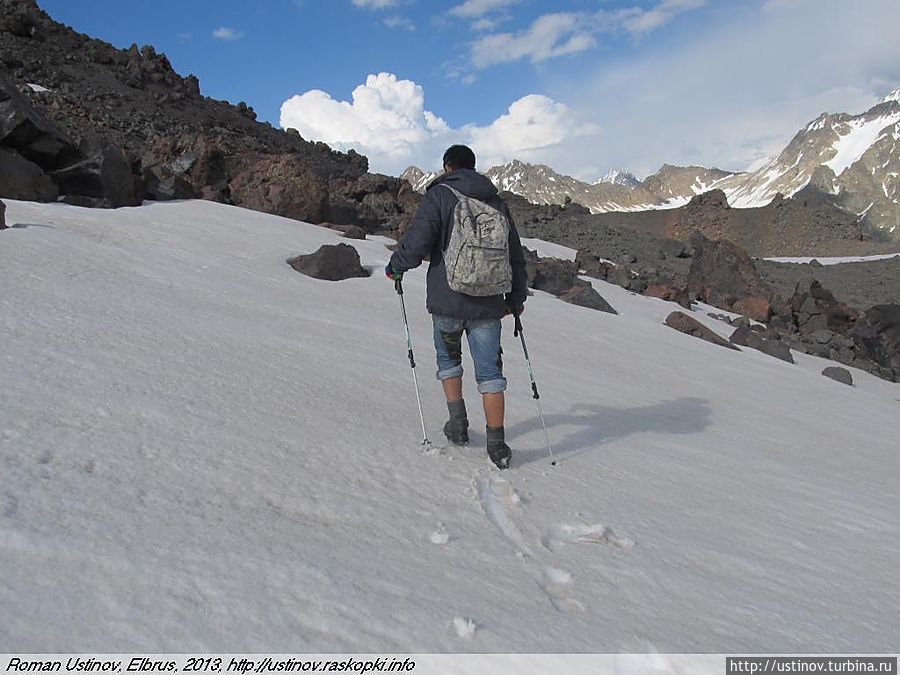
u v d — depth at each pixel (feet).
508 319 39.60
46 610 6.07
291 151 204.54
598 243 174.91
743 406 27.68
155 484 9.46
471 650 6.40
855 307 160.76
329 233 61.52
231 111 218.59
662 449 16.71
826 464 19.07
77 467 9.59
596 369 30.60
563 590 8.25
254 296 30.32
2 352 14.61
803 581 9.77
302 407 14.83
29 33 187.21
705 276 100.32
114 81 187.52
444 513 10.28
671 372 34.42
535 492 11.73
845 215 304.71
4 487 8.47
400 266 13.35
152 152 78.54
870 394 47.73
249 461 10.95
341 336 25.16
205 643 5.96
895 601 9.57
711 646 7.27
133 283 26.53
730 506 12.95
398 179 122.11
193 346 18.53
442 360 14.05
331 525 9.14
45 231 33.32
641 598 8.29
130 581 6.72
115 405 12.53
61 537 7.35
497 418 12.92
